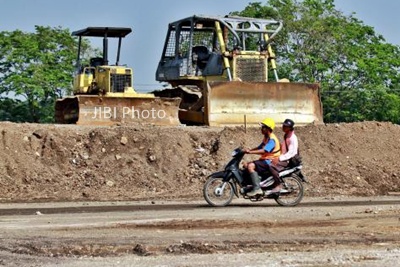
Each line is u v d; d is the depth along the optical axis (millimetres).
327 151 32438
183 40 37344
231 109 34375
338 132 33438
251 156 31438
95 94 36812
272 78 46312
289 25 63094
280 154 23625
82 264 14000
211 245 15750
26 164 29156
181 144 31312
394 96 63312
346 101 63875
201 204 24125
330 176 30406
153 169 29922
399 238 16828
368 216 20531
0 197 26703
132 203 24656
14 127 30734
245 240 16484
